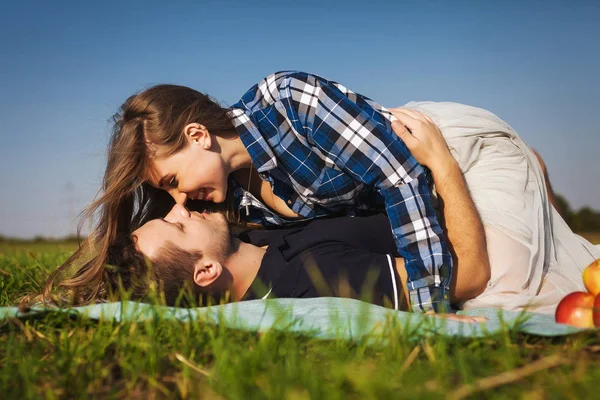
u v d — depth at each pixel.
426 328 1.68
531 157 2.87
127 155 2.52
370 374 1.33
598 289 2.05
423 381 1.34
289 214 2.92
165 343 1.69
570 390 1.25
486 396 1.29
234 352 1.54
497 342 1.63
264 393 1.28
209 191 2.61
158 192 2.83
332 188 2.72
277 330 1.68
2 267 3.68
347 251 2.50
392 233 2.61
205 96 2.66
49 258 4.21
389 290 2.38
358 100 2.69
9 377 1.49
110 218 2.66
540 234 2.65
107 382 1.49
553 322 1.99
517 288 2.54
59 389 1.43
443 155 2.60
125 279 2.50
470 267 2.50
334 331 1.74
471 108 3.01
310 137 2.62
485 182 2.77
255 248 2.71
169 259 2.49
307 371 1.35
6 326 1.94
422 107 3.07
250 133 2.62
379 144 2.53
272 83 2.75
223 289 2.58
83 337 1.77
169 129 2.49
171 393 1.40
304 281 2.42
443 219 2.57
